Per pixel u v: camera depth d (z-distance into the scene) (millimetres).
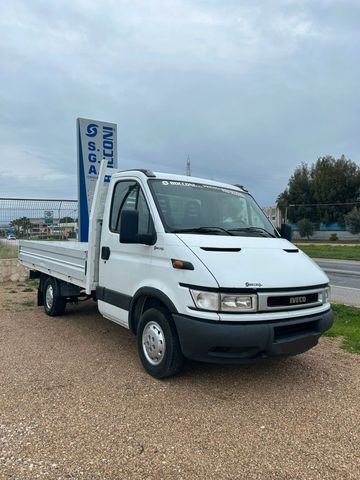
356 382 4547
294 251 4789
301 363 5082
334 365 5074
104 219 5406
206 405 3844
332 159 58781
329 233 53719
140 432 3340
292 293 3979
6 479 2719
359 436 3375
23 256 8984
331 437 3346
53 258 7027
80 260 5812
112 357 5129
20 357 5098
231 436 3316
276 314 3873
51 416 3572
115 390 4125
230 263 3953
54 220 12141
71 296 7152
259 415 3688
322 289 4371
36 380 4355
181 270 3979
